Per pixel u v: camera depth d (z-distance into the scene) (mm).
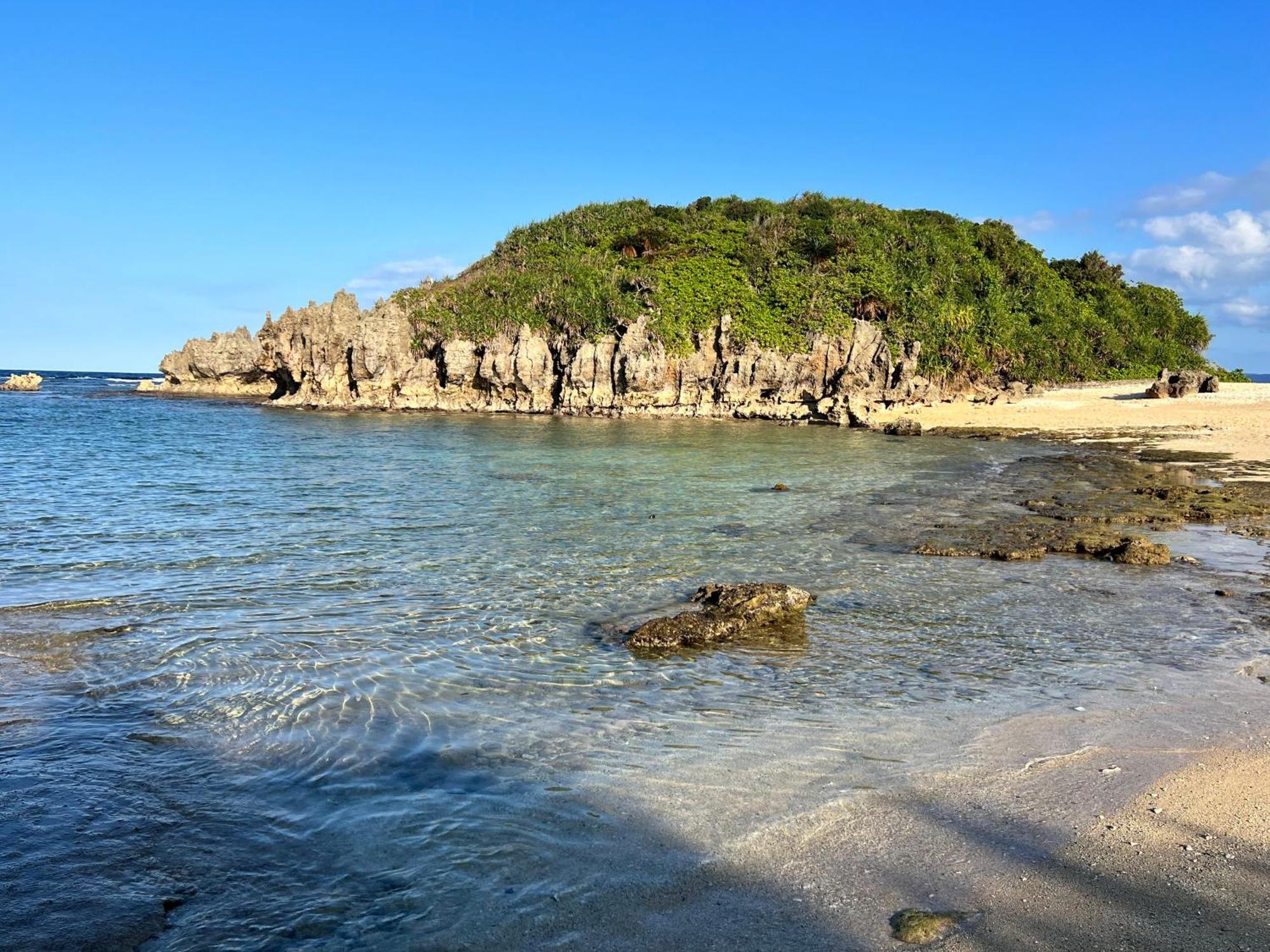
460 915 5078
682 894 5258
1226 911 4918
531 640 11117
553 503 22719
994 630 11695
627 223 92250
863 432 50062
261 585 13711
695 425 56562
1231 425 44031
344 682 9383
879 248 78312
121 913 5145
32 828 6129
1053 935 4723
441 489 25266
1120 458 33625
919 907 5043
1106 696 9000
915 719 8375
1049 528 18969
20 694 8836
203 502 22125
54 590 13203
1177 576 14945
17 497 22422
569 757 7441
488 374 68062
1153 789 6582
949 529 18938
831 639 11281
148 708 8523
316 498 23078
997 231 89125
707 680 9664
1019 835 5906
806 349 63344
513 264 86125
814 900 5145
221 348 90250
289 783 6910
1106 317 82500
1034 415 51844
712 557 16250
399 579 14250
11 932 4934
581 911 5086
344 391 70938
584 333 68188
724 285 71375
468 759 7379
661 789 6762
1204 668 9992
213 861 5715
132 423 52562
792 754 7473
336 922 5031
